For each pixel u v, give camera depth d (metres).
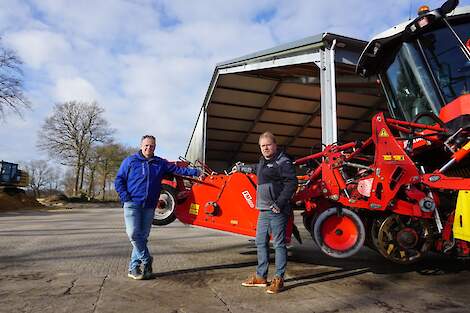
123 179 4.27
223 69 12.85
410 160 4.39
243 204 4.84
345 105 15.31
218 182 5.00
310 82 13.07
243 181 4.88
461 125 4.36
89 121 48.97
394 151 4.39
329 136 8.20
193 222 4.99
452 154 4.54
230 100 15.06
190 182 5.16
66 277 4.32
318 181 4.65
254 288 3.96
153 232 8.97
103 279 4.23
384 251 4.34
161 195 5.07
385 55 5.77
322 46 8.75
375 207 4.33
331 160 4.54
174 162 5.21
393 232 4.39
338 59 8.69
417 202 4.38
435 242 4.48
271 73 12.73
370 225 4.67
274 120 16.81
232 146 19.78
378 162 4.38
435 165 5.10
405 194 4.45
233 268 4.89
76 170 48.50
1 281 4.12
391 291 3.93
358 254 5.96
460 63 4.76
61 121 48.31
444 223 4.44
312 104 15.45
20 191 30.14
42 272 4.57
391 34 5.36
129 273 4.34
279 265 3.88
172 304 3.40
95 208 29.73
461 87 4.72
